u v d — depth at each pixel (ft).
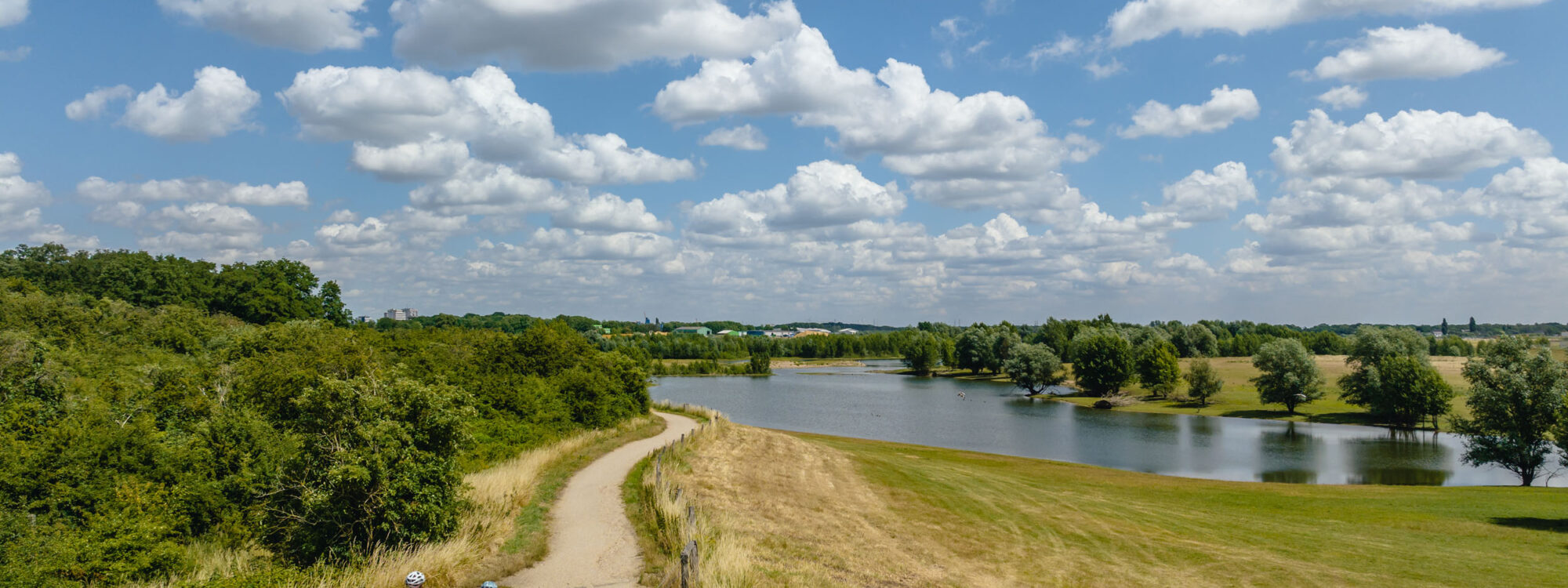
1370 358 325.21
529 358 167.73
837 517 101.71
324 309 299.17
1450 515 120.98
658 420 203.21
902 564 80.33
